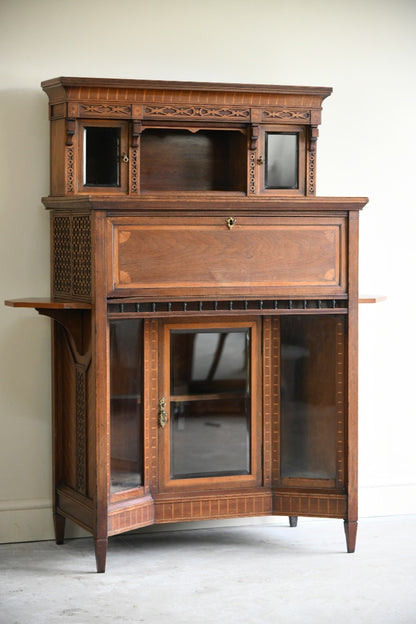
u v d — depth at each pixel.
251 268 4.11
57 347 4.42
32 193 4.48
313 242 4.18
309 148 4.45
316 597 3.81
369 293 4.96
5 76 4.42
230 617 3.59
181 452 4.30
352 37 4.89
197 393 4.30
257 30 4.75
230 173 4.60
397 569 4.16
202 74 4.70
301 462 4.40
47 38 4.47
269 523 4.87
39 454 4.55
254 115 4.33
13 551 4.39
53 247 4.41
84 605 3.71
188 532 4.72
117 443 4.14
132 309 4.00
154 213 3.97
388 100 4.96
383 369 4.98
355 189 4.93
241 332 4.34
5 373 4.50
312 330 4.35
